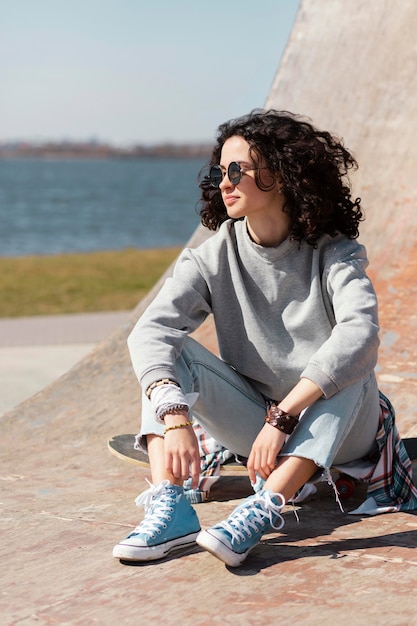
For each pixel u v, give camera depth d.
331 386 2.27
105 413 3.96
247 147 2.42
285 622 1.88
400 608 1.92
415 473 3.04
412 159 4.84
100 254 20.61
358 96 5.24
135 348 2.42
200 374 2.47
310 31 5.70
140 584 2.13
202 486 2.76
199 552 2.30
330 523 2.53
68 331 8.64
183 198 90.94
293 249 2.49
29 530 2.63
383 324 4.09
